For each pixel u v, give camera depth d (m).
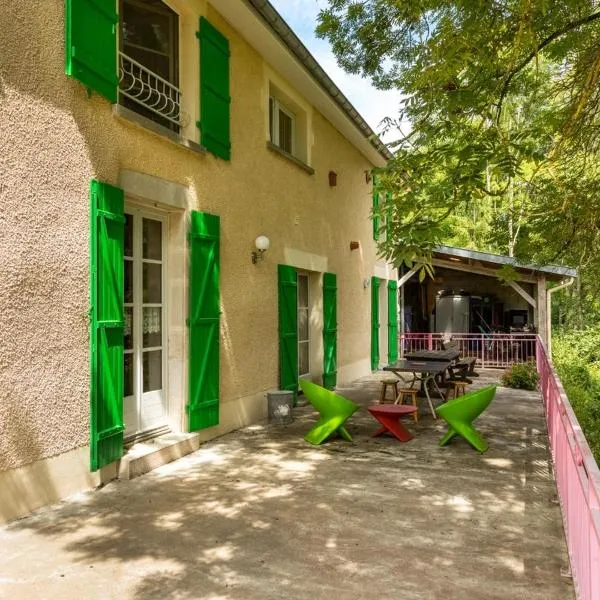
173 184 6.04
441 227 5.09
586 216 6.96
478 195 5.19
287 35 7.53
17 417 4.09
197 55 6.52
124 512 4.35
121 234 5.17
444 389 10.70
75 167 4.64
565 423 4.01
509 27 5.32
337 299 11.55
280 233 8.74
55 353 4.42
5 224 3.98
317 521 4.26
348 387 11.50
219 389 6.98
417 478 5.39
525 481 5.32
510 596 3.19
